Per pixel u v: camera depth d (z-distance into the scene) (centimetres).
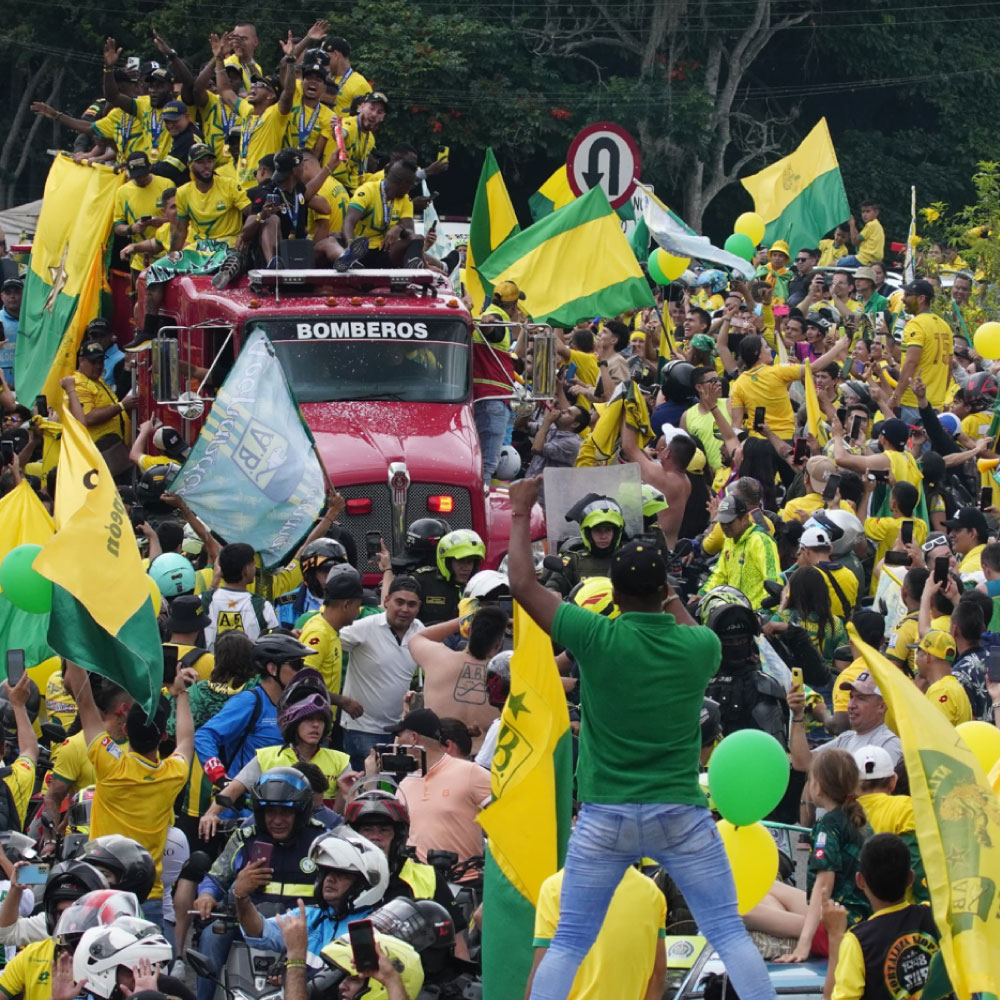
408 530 4644
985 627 3825
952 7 19275
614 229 6241
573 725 3516
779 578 4416
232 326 5500
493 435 5809
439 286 5966
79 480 3225
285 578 4656
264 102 6291
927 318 6994
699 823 2253
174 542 4622
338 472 5125
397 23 16862
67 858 2972
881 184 18575
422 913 2605
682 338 8356
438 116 16812
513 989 2566
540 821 2584
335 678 3881
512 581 2288
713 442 6041
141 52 17588
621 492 4312
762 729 3625
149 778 3228
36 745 3512
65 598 3253
